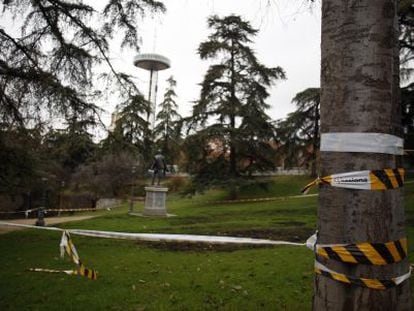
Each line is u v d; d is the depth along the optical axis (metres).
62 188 33.50
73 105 10.20
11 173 13.46
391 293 2.16
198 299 4.65
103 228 13.63
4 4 9.21
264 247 8.70
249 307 4.35
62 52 10.02
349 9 2.29
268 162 29.69
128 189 37.69
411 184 24.05
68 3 9.82
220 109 27.91
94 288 5.13
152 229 13.12
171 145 37.41
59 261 7.00
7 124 9.96
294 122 35.75
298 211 19.17
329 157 2.31
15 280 5.56
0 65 9.55
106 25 10.08
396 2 2.39
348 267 2.21
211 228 13.09
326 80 2.36
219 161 29.88
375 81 2.22
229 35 28.95
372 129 2.21
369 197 2.18
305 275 5.75
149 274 5.93
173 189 40.66
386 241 2.17
